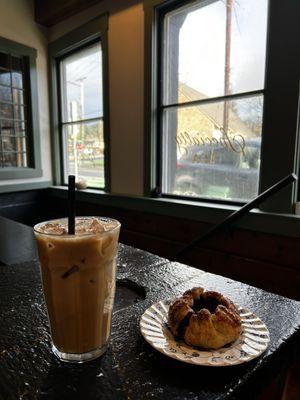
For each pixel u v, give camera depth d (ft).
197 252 7.13
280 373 2.12
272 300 2.56
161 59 7.63
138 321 2.22
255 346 1.82
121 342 1.96
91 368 1.71
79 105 10.52
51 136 11.39
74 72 10.51
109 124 8.98
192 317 1.85
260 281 6.13
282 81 5.51
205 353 1.76
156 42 7.54
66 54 10.64
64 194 10.56
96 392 1.54
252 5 5.99
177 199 7.72
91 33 9.12
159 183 8.13
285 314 2.31
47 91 11.15
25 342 1.95
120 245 4.31
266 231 5.87
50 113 11.27
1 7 9.62
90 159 10.36
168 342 1.86
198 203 7.08
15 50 10.05
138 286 2.90
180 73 7.39
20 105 10.61
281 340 1.95
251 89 6.20
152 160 7.96
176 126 7.63
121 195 8.70
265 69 5.79
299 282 5.57
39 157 11.08
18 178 10.47
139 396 1.51
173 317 1.95
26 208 10.93
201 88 7.03
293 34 5.28
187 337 1.82
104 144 9.23
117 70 8.49
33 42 10.55
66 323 1.71
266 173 5.93
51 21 10.35
